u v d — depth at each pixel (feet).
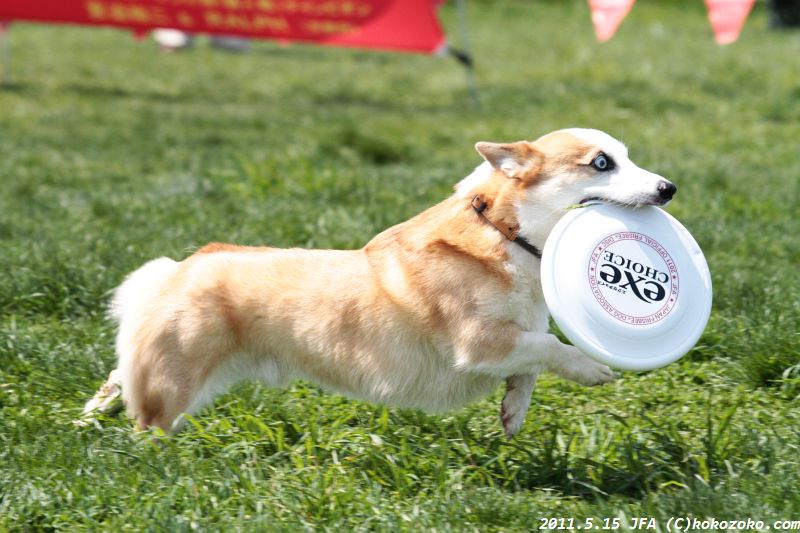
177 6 70.90
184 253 34.68
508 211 21.35
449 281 21.25
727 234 38.27
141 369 22.17
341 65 99.76
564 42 116.57
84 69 89.71
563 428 23.91
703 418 24.41
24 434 22.72
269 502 19.90
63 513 19.47
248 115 70.13
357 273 21.94
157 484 20.38
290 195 44.91
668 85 83.15
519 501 19.92
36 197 44.39
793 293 31.30
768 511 18.72
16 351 27.55
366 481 20.94
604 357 20.85
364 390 22.17
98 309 31.35
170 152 56.03
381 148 55.57
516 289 21.39
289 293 21.93
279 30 71.10
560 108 73.72
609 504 19.67
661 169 50.49
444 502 19.88
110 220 40.50
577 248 21.02
